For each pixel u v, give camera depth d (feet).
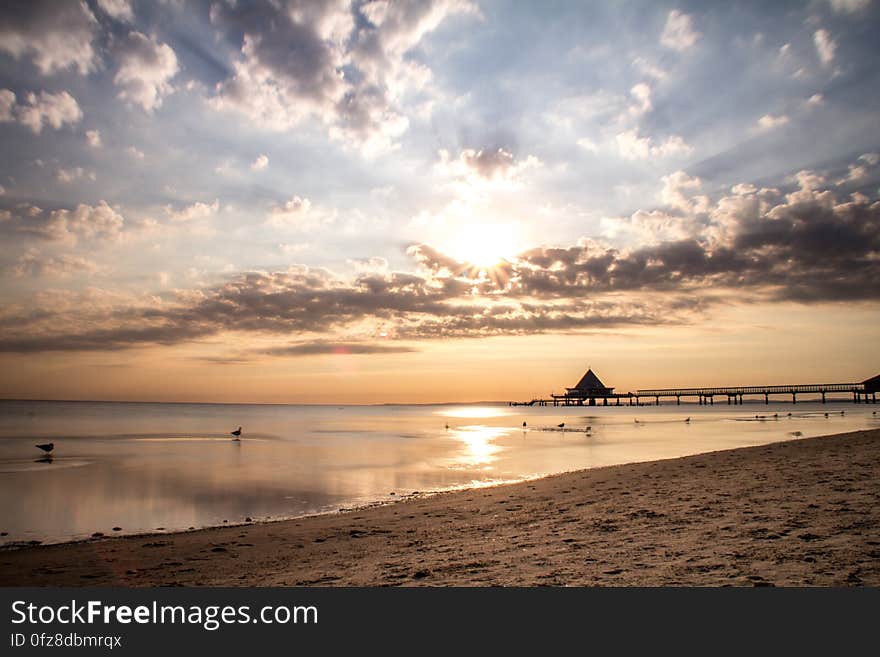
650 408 545.44
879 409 375.66
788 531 30.04
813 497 39.63
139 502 66.23
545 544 33.40
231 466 102.42
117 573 35.55
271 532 47.98
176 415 488.85
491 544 35.37
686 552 27.84
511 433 204.33
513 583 25.22
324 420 387.55
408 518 50.72
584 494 55.36
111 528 52.49
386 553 36.04
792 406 522.88
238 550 41.22
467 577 27.12
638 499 47.78
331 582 28.91
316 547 40.57
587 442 152.97
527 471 92.84
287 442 165.78
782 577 22.70
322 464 105.40
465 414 597.11
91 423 300.20
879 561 23.67
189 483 81.25
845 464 55.88
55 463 106.52
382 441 170.40
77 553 41.88
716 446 133.59
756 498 41.65
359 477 87.40
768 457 70.90
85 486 78.02
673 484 55.21
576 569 26.63
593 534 35.01
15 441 165.99
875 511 33.04
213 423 313.32
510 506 52.60
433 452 130.00
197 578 33.32
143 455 123.44
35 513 59.77
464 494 65.92
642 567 25.86
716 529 32.42
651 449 128.16
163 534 49.26
